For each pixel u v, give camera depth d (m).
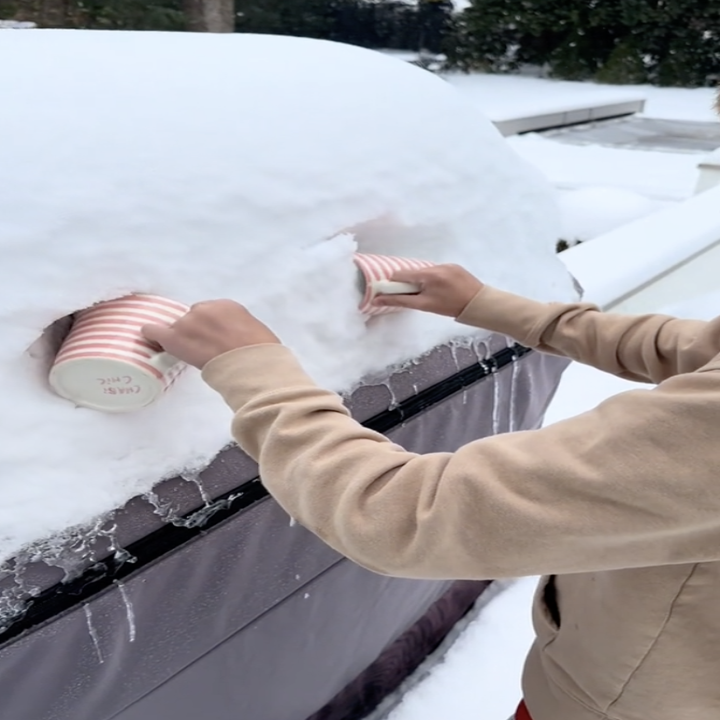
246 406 0.66
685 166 6.32
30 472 0.69
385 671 1.41
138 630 0.78
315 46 1.20
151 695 0.86
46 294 0.71
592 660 0.79
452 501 0.58
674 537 0.55
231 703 1.00
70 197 0.75
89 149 0.79
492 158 1.28
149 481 0.76
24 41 0.94
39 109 0.79
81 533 0.71
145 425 0.77
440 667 1.52
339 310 0.96
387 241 1.10
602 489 0.53
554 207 1.42
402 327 1.06
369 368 1.00
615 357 1.02
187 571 0.80
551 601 0.89
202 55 1.01
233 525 0.83
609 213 4.37
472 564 0.59
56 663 0.72
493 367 1.20
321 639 1.12
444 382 1.10
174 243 0.80
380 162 1.05
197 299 0.81
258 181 0.89
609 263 2.69
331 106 1.05
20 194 0.73
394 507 0.61
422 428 1.08
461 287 1.04
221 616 0.89
